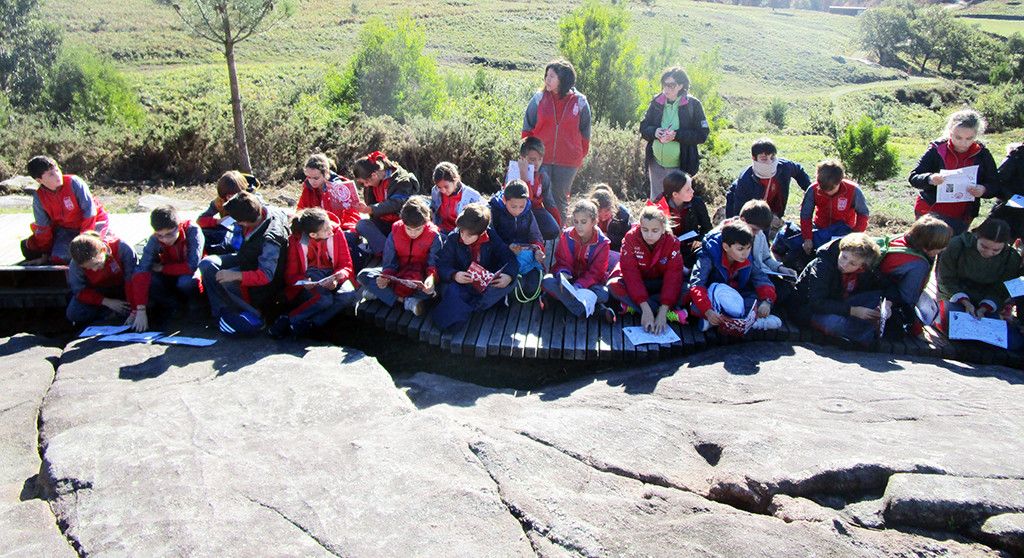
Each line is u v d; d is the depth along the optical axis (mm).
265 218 5637
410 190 6391
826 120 44969
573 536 3314
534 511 3467
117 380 4844
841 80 66000
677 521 3422
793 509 3523
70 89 25203
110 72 25984
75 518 3430
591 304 5613
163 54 47750
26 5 33469
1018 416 4336
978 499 3426
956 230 6188
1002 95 47750
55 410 4477
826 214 6117
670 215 6195
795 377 4852
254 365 4980
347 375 4859
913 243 5383
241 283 5613
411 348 5980
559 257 5828
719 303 5379
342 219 6766
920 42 75375
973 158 6043
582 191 12359
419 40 20672
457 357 5805
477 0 70625
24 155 12102
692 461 3982
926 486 3514
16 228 7793
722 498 3689
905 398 4547
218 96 28828
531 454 3898
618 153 12453
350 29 57594
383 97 20547
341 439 4035
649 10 75312
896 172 20406
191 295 5957
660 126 6836
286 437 4047
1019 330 5355
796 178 6383
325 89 22906
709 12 79438
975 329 5355
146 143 12312
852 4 110062
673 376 4969
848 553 3256
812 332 5539
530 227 5844
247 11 11211
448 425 4137
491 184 12500
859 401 4516
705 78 18266
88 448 3916
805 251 6148
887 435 4078
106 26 52344
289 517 3416
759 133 38969
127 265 5828
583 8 17953
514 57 55719
